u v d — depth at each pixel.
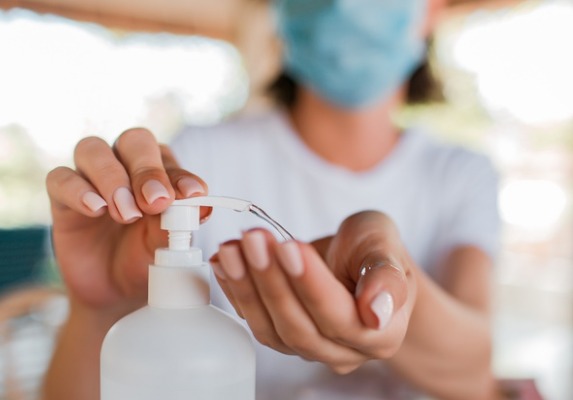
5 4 3.25
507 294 3.49
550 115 4.18
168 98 4.05
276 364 0.64
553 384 1.71
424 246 0.99
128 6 3.70
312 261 0.27
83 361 0.53
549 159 4.14
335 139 1.01
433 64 1.18
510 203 4.09
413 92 1.19
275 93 1.12
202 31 3.89
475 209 0.98
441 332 0.56
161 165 0.35
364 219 0.36
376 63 0.91
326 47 0.90
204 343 0.29
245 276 0.29
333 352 0.30
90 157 0.36
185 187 0.32
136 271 0.46
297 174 1.00
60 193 0.37
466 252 0.91
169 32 3.90
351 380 0.67
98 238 0.49
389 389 0.68
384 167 1.00
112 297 0.51
